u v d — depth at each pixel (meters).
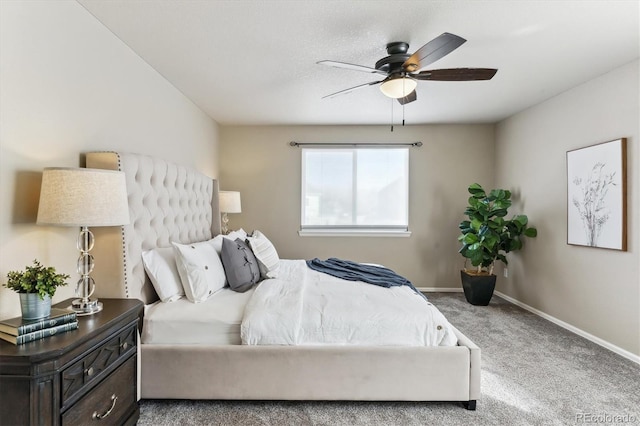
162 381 1.91
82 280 1.58
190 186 3.08
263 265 2.64
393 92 2.44
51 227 1.70
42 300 1.28
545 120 3.62
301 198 4.72
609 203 2.77
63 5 1.77
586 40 2.31
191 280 2.15
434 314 2.01
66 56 1.79
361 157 4.78
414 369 1.90
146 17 2.04
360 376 1.91
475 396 1.90
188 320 1.95
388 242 4.72
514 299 4.17
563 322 3.30
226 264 2.46
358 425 1.78
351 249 4.73
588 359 2.56
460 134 4.67
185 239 2.92
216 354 1.90
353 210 4.77
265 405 1.95
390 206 4.76
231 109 3.94
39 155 1.63
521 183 4.04
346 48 2.45
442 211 4.70
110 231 1.97
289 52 2.51
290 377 1.91
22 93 1.53
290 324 1.91
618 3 1.89
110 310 1.59
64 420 1.17
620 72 2.71
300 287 2.30
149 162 2.30
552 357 2.59
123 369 1.57
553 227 3.48
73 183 1.45
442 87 3.23
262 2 1.90
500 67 2.75
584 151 3.04
